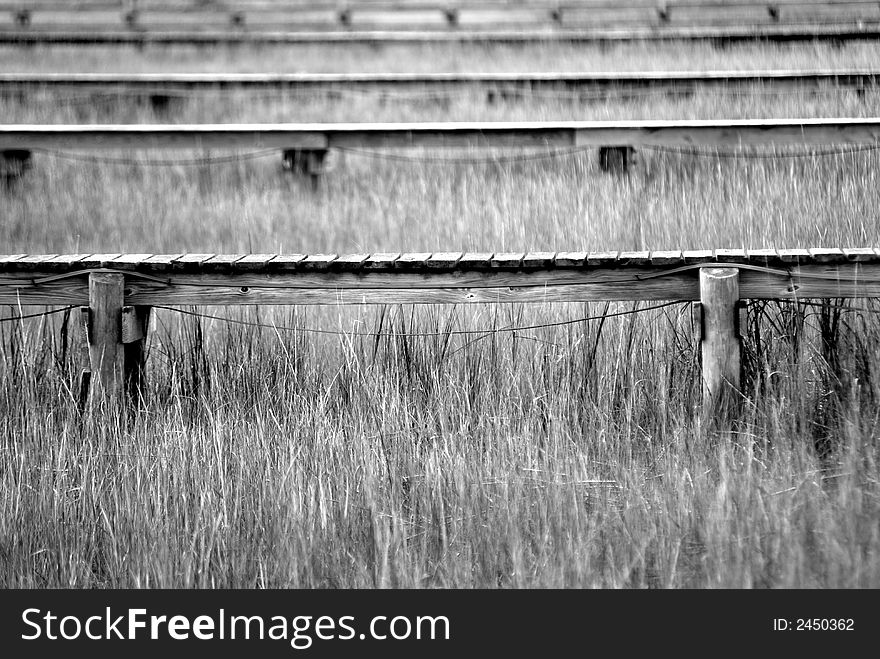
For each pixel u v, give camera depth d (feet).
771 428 36.88
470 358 40.75
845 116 75.10
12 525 34.04
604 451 36.68
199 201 63.41
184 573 31.94
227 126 68.90
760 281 38.52
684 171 63.57
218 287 39.78
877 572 29.37
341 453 36.27
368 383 39.52
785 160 62.44
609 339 40.86
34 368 40.83
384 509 33.99
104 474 36.06
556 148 68.39
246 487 34.99
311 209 61.16
